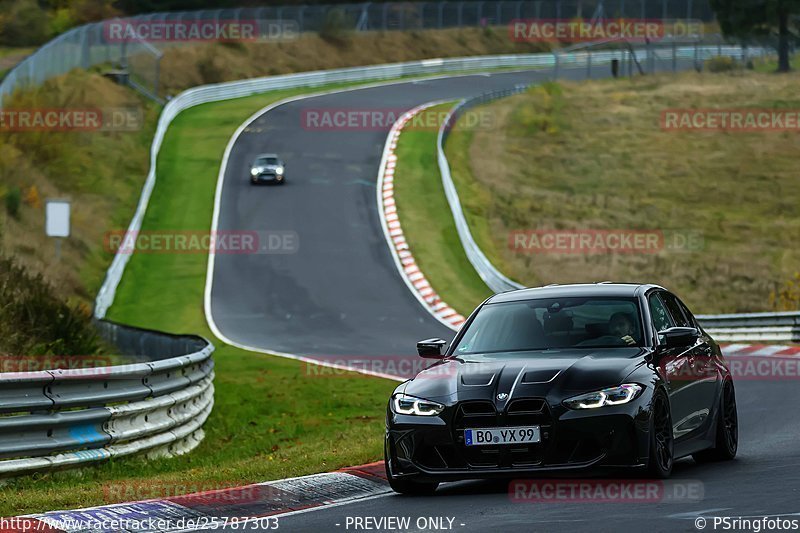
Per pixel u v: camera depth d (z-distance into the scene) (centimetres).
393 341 11794
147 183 19588
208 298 14512
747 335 11119
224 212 19250
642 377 3362
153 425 4831
